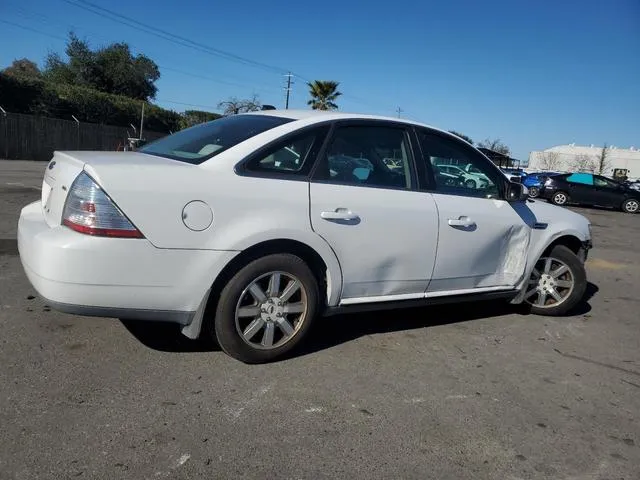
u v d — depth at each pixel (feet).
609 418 11.00
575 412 11.14
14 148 91.61
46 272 9.92
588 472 9.10
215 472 8.30
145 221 10.15
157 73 159.63
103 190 9.96
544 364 13.58
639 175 266.16
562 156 267.59
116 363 11.57
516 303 16.87
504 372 12.87
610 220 60.80
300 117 12.80
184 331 11.28
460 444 9.61
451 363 13.12
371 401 10.88
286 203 11.54
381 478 8.50
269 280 11.73
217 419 9.75
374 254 12.87
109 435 9.00
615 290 22.94
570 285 17.47
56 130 98.27
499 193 15.80
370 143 13.32
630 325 17.61
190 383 10.96
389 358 13.10
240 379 11.32
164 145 13.16
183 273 10.59
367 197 12.71
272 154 11.76
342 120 12.92
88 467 8.15
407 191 13.58
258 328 11.76
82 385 10.54
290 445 9.16
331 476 8.44
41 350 11.92
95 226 9.91
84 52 149.59
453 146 15.02
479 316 17.12
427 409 10.74
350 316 15.99
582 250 17.99
